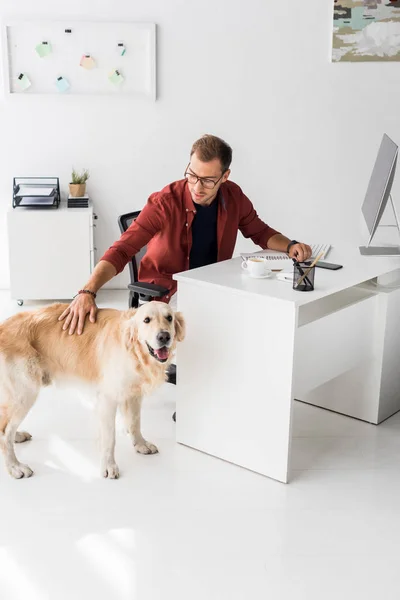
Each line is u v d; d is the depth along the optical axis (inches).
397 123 180.5
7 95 170.4
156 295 103.8
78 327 98.5
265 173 181.8
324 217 186.2
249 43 172.4
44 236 166.6
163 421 117.6
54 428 114.3
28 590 77.7
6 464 100.1
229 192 118.4
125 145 176.9
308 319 101.0
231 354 100.5
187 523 90.3
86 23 167.2
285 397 96.7
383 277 114.4
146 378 95.7
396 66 176.4
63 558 83.0
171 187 113.9
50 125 173.9
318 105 177.9
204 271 106.6
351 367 116.7
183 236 115.1
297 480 100.6
